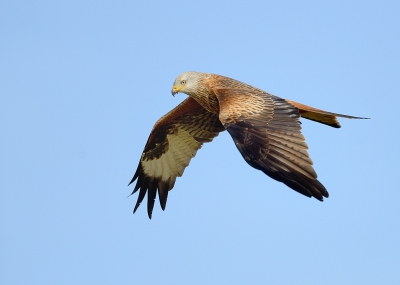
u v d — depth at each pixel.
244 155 11.84
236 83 14.89
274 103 12.92
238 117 12.58
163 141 17.78
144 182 18.11
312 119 14.25
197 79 15.73
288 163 11.51
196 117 17.14
